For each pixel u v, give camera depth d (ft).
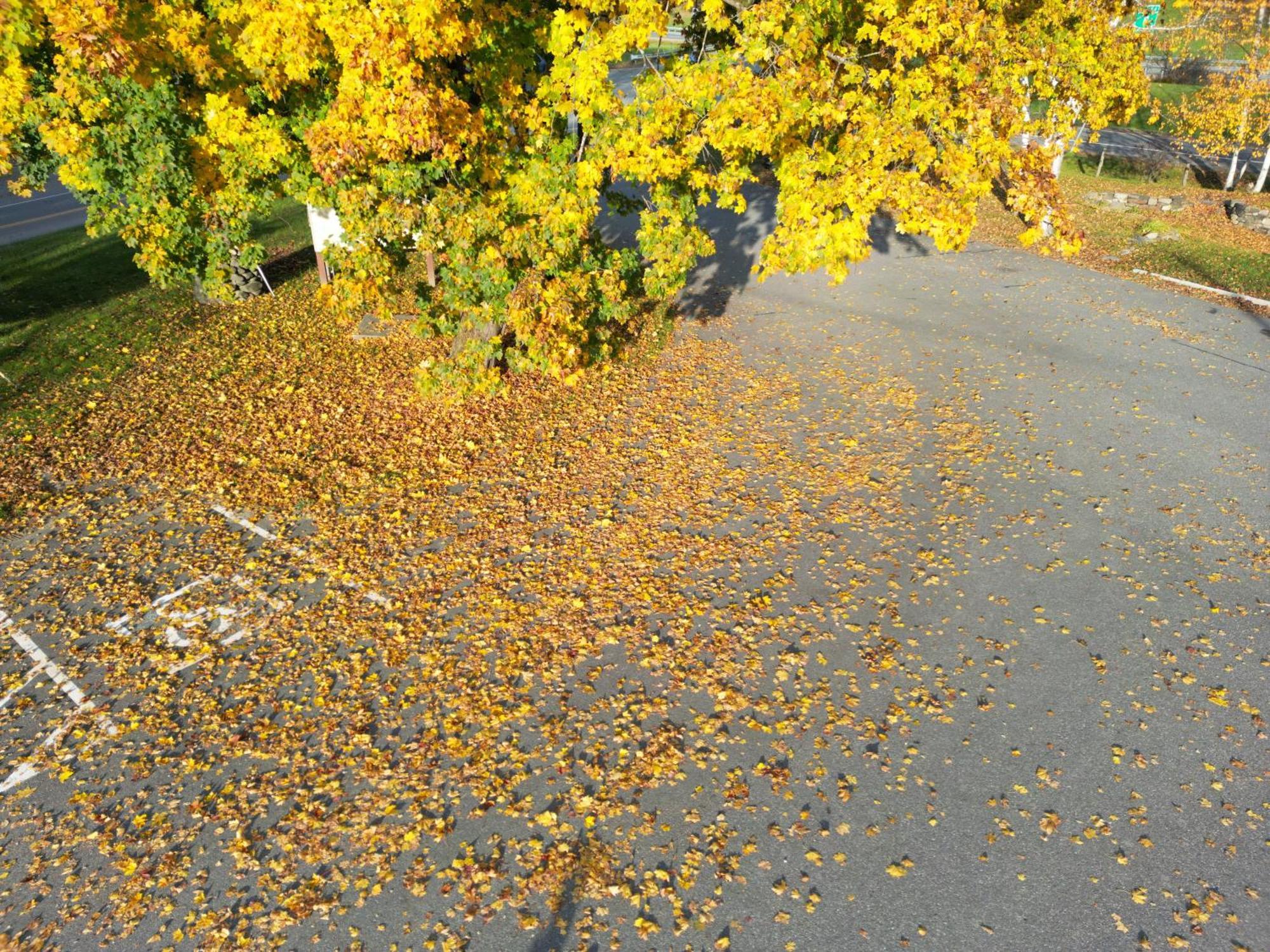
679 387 42.22
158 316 50.90
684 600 27.30
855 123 28.02
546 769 21.43
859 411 39.34
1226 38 76.89
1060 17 33.71
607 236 67.46
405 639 25.90
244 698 23.86
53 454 36.22
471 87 30.71
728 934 17.51
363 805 20.58
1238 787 20.42
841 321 50.14
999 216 70.38
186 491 33.76
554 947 17.37
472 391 36.99
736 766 21.40
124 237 32.55
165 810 20.62
